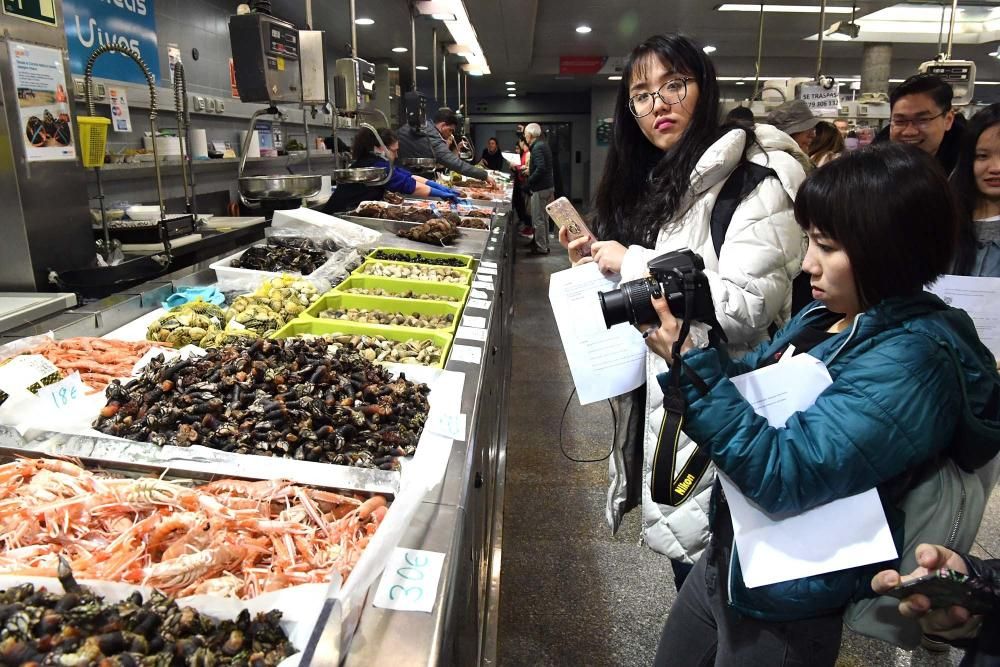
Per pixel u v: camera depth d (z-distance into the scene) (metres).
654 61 1.54
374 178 3.83
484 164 12.46
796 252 1.43
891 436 0.90
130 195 4.75
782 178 1.43
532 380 4.34
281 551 0.95
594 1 7.78
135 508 1.00
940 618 0.94
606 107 16.36
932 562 0.89
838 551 0.98
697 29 9.33
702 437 0.98
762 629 1.12
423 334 1.96
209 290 2.34
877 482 0.94
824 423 0.94
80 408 1.31
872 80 9.30
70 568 0.79
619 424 1.71
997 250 1.81
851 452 0.91
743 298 1.37
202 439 1.20
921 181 0.93
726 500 1.12
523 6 6.99
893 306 0.97
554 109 19.30
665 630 1.41
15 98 2.17
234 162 5.96
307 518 1.03
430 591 0.85
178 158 4.66
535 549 2.53
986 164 1.78
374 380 1.44
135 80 4.59
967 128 1.83
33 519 0.97
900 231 0.93
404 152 6.29
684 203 1.51
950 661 1.98
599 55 12.24
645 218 1.61
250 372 1.34
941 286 1.70
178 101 3.24
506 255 4.43
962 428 0.94
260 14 2.77
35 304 1.92
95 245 2.65
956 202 0.96
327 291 2.38
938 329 0.94
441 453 1.23
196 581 0.86
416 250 3.12
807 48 10.70
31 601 0.73
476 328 2.07
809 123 3.36
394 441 1.26
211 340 1.79
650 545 1.55
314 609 0.74
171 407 1.26
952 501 0.97
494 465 2.44
